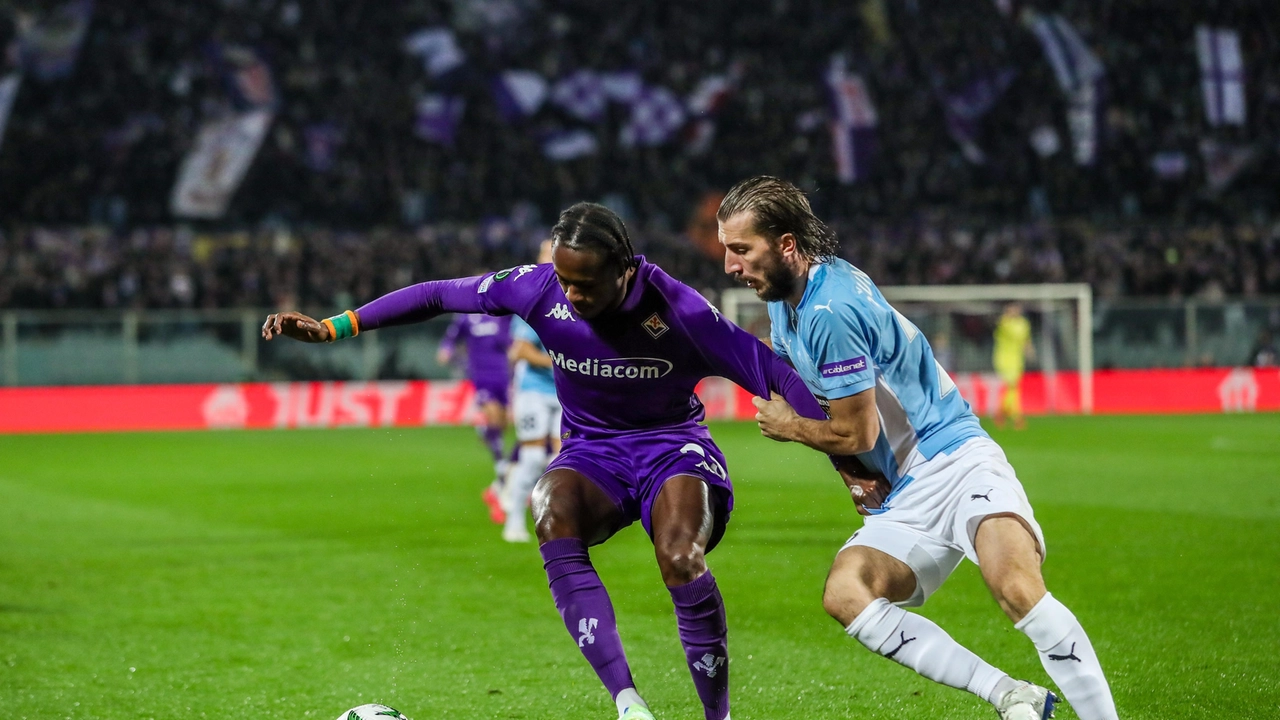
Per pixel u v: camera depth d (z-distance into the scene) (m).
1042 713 5.20
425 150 44.66
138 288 37.22
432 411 35.50
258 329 35.00
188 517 15.68
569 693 7.24
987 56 48.12
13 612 9.77
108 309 36.84
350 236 40.66
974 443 5.75
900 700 6.97
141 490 18.81
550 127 45.81
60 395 33.75
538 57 47.25
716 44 48.66
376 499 17.53
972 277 41.25
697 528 5.72
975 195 45.41
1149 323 37.47
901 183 45.44
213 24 44.44
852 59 48.25
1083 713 5.20
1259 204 46.50
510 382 16.64
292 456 24.70
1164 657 7.78
